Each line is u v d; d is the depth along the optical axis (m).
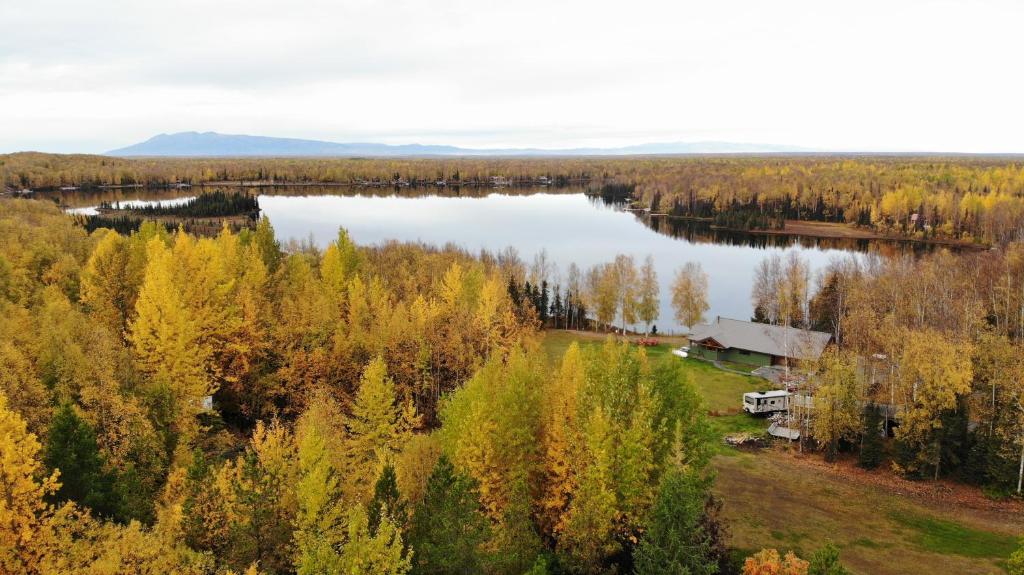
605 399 37.47
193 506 29.41
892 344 60.22
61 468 29.97
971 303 76.62
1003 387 50.78
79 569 24.53
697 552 29.64
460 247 158.88
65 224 115.44
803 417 58.59
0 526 25.53
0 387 33.41
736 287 133.62
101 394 35.72
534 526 37.84
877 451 52.88
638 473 34.84
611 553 34.44
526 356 52.69
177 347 45.91
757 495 48.03
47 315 44.91
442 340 65.19
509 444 37.00
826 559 28.16
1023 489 48.03
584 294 108.81
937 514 45.84
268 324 59.34
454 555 28.48
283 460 34.09
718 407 66.94
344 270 83.56
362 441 43.06
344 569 25.89
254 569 25.17
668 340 98.38
